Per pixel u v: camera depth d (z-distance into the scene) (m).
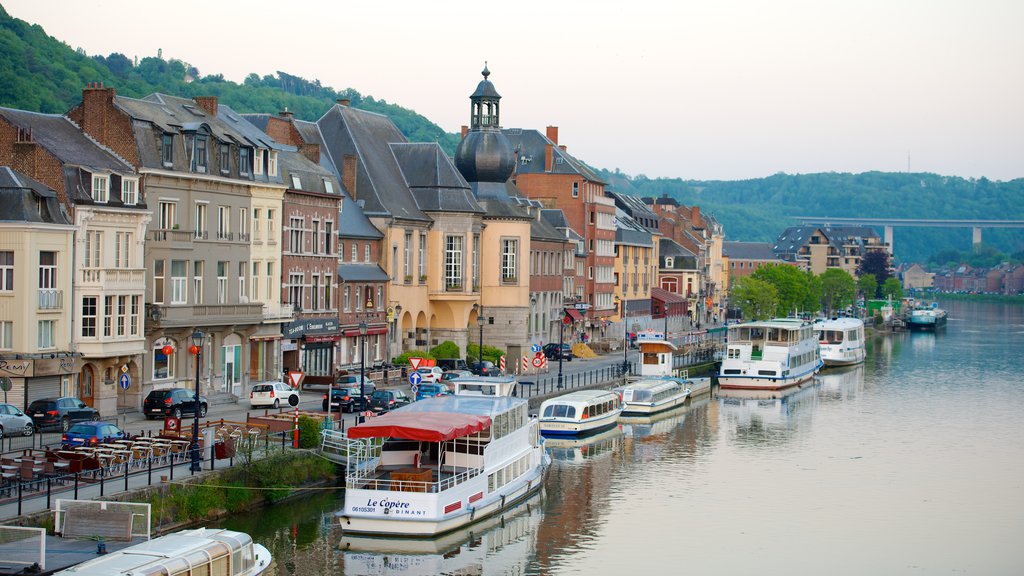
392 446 63.34
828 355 155.88
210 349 86.19
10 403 70.00
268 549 56.50
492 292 128.38
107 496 51.06
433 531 57.84
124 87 194.62
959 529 65.69
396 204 116.44
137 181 77.50
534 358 120.06
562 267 150.38
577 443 91.12
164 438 62.25
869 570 58.00
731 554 60.06
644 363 123.19
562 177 164.88
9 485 51.62
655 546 61.06
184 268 82.56
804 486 75.56
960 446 90.69
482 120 131.62
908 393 125.50
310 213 99.06
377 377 104.00
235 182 87.06
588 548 60.47
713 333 199.50
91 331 74.00
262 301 91.81
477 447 63.53
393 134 128.75
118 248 76.31
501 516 65.75
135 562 42.31
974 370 152.25
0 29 166.25
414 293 118.25
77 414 69.38
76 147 76.69
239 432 65.19
